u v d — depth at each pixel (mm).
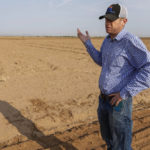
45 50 17297
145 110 4625
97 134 3520
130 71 2037
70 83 6395
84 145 3248
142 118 4164
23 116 3984
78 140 3346
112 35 2057
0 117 3889
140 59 1903
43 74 7535
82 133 3576
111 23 1968
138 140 3443
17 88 5688
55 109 4367
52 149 3102
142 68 1902
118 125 2131
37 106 4484
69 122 3934
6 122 3734
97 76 7488
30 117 3957
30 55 13539
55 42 28734
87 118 4137
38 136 3432
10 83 6156
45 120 3881
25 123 3746
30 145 3172
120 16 1939
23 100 4777
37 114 4094
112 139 2455
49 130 3617
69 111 4293
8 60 10844
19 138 3338
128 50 1944
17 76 7125
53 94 5301
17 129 3549
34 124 3740
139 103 5027
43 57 12664
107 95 2146
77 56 13781
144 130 3701
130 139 2193
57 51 16609
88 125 3846
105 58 2121
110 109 2143
